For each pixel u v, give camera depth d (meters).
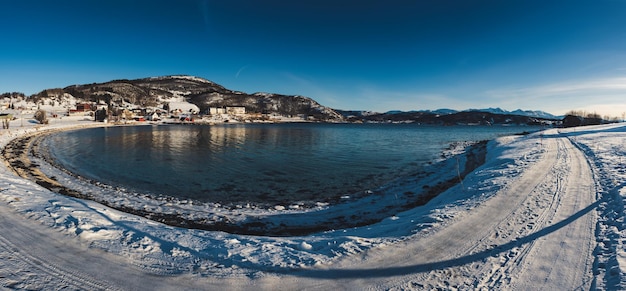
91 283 5.39
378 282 5.50
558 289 5.10
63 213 8.82
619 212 7.83
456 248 6.77
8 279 5.40
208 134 68.00
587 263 5.78
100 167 25.31
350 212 14.56
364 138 64.19
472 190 12.84
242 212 14.41
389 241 7.25
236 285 5.40
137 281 5.49
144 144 44.19
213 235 8.41
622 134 27.20
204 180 21.41
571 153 19.94
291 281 5.53
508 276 5.55
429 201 14.79
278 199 16.92
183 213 14.01
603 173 12.94
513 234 7.36
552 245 6.63
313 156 34.56
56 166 24.83
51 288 5.20
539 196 10.42
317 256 6.49
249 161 30.31
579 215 8.28
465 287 5.29
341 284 5.45
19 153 30.77
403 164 28.89
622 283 4.81
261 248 7.03
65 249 6.65
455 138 64.25
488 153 31.20
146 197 16.52
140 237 7.48
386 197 17.12
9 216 8.48
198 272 5.84
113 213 9.83
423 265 6.07
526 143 29.58
